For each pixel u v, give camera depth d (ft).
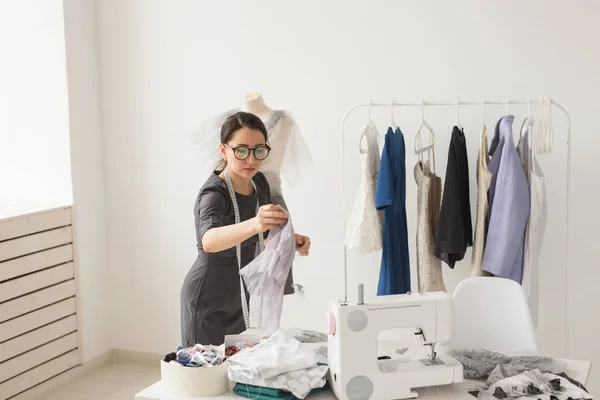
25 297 11.63
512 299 8.50
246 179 8.79
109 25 13.08
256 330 8.01
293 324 12.64
